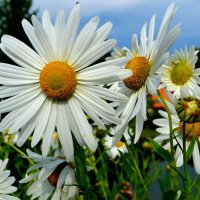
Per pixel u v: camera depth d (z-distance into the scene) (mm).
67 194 212
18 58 188
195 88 276
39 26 183
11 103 182
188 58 283
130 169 198
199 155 243
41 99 184
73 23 181
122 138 184
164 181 271
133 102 179
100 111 173
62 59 185
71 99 181
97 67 175
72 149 176
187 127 247
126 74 167
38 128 181
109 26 177
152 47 178
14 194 296
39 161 217
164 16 163
